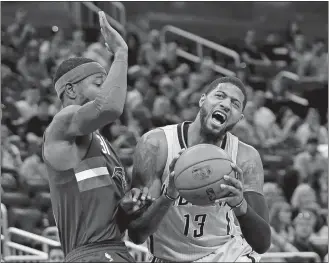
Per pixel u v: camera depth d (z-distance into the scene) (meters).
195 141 5.49
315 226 13.43
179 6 29.28
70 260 4.79
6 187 12.65
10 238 10.76
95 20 23.36
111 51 4.90
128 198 4.93
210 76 20.67
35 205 12.38
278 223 12.41
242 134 16.77
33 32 21.30
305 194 14.17
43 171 13.49
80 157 4.86
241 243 5.76
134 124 15.66
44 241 10.06
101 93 4.61
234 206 4.92
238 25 27.36
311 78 22.81
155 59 21.31
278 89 21.06
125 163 13.71
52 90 17.81
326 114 21.05
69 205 4.83
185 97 18.69
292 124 19.08
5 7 24.69
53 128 4.76
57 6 25.12
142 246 10.06
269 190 13.35
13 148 13.88
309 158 16.38
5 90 17.39
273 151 17.61
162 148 5.48
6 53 19.62
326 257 11.44
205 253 5.66
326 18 29.19
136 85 18.20
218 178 4.76
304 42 25.66
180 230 5.59
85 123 4.62
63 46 20.59
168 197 4.96
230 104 5.32
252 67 23.11
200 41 23.38
